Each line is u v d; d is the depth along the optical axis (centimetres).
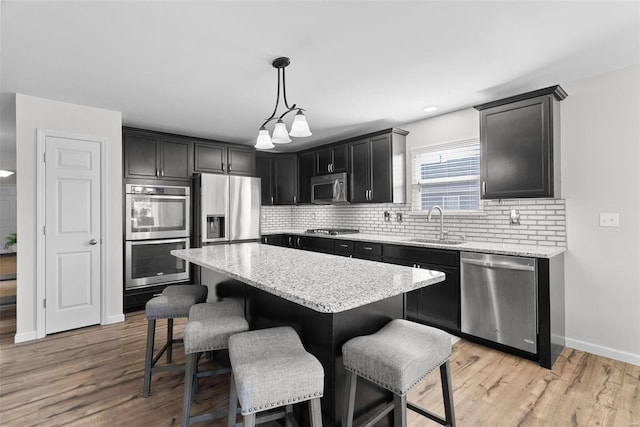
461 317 294
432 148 380
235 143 499
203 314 186
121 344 293
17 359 262
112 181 348
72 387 222
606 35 205
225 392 216
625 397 206
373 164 416
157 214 406
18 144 296
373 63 243
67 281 322
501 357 262
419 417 188
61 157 318
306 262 204
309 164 521
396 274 168
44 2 170
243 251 261
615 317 259
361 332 155
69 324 323
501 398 206
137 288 387
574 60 239
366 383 158
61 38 205
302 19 188
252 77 265
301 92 300
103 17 183
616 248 258
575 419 185
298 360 124
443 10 180
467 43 215
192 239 437
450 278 303
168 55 228
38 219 304
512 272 262
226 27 195
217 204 434
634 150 249
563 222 284
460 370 242
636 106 248
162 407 200
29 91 291
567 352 272
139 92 296
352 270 178
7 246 719
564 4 175
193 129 423
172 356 269
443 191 377
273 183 552
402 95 309
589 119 269
